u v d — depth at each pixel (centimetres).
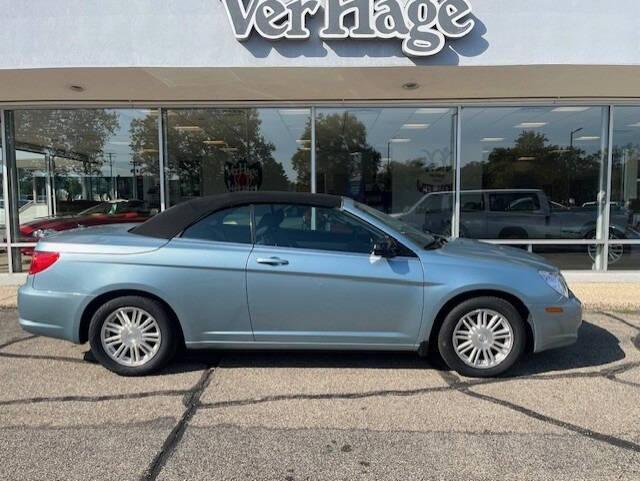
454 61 645
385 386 425
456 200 900
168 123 890
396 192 905
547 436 341
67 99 828
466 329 440
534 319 432
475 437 340
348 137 893
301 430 350
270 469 302
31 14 644
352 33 630
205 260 434
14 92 778
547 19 644
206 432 347
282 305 435
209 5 642
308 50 645
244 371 459
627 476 294
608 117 875
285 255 435
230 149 902
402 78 705
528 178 895
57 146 894
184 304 435
